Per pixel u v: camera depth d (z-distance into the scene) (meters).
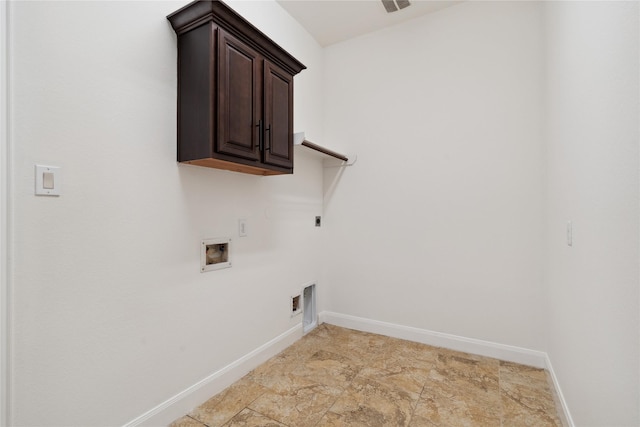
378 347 2.46
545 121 2.08
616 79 0.95
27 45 1.07
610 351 0.99
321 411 1.66
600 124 1.09
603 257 1.05
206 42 1.47
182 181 1.63
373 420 1.59
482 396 1.80
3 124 1.01
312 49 2.85
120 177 1.35
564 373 1.61
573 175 1.43
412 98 2.61
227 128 1.52
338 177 2.96
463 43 2.40
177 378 1.60
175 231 1.59
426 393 1.82
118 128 1.34
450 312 2.45
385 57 2.73
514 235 2.23
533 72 2.17
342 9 2.47
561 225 1.67
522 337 2.20
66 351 1.18
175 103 1.58
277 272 2.38
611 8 0.99
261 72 1.76
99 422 1.28
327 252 3.03
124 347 1.37
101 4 1.28
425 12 2.52
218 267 1.84
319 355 2.32
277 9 2.39
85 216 1.23
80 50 1.21
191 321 1.68
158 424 1.50
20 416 1.06
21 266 1.06
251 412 1.65
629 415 0.85
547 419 1.60
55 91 1.14
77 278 1.21
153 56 1.48
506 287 2.25
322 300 3.04
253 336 2.12
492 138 2.30
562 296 1.65
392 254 2.70
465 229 2.39
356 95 2.87
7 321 1.02
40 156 1.10
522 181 2.20
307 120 2.78
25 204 1.06
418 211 2.58
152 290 1.48
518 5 2.22
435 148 2.51
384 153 2.73
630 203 0.85
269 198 2.30
